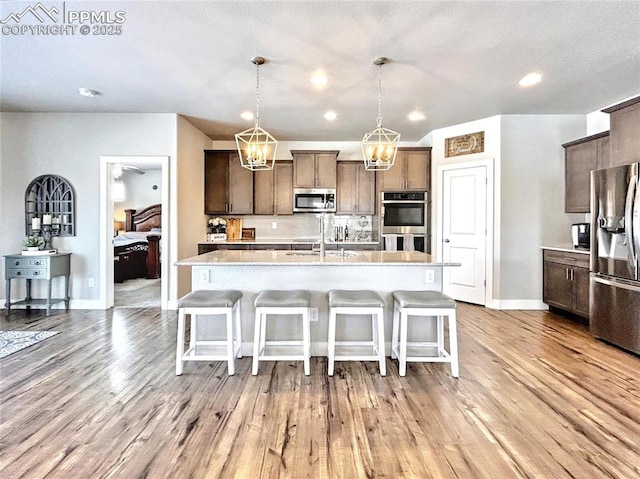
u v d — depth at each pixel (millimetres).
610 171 3408
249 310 3277
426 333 3258
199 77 3623
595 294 3625
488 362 3076
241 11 2490
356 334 3264
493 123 4980
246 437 1989
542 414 2240
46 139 4836
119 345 3471
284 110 4695
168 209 4883
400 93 4078
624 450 1889
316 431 2051
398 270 3279
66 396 2439
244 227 6480
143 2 2389
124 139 4855
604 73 3539
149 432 2027
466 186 5301
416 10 2482
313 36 2826
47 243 4863
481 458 1820
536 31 2756
